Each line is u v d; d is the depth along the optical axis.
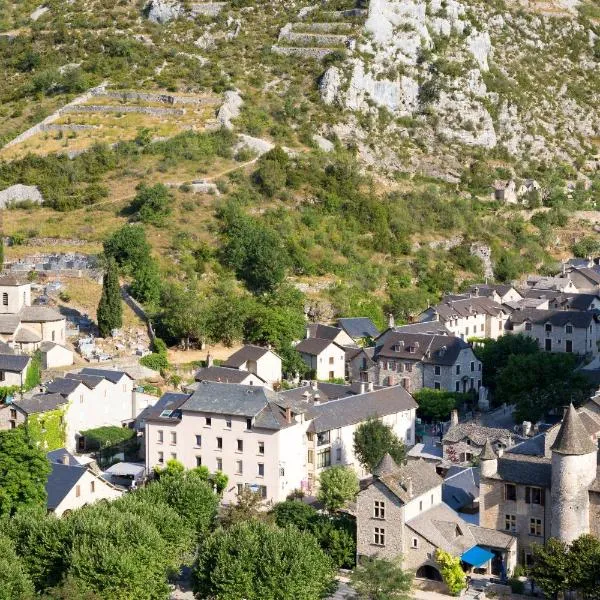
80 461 166.62
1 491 139.38
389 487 136.38
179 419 166.62
